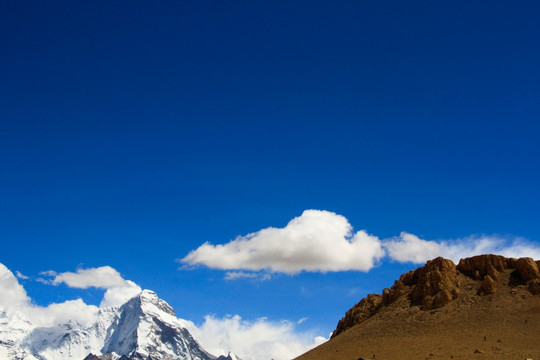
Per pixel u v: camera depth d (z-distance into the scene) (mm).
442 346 137750
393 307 176250
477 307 156875
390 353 140625
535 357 120438
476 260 176875
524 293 156750
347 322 195250
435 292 170500
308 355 161875
